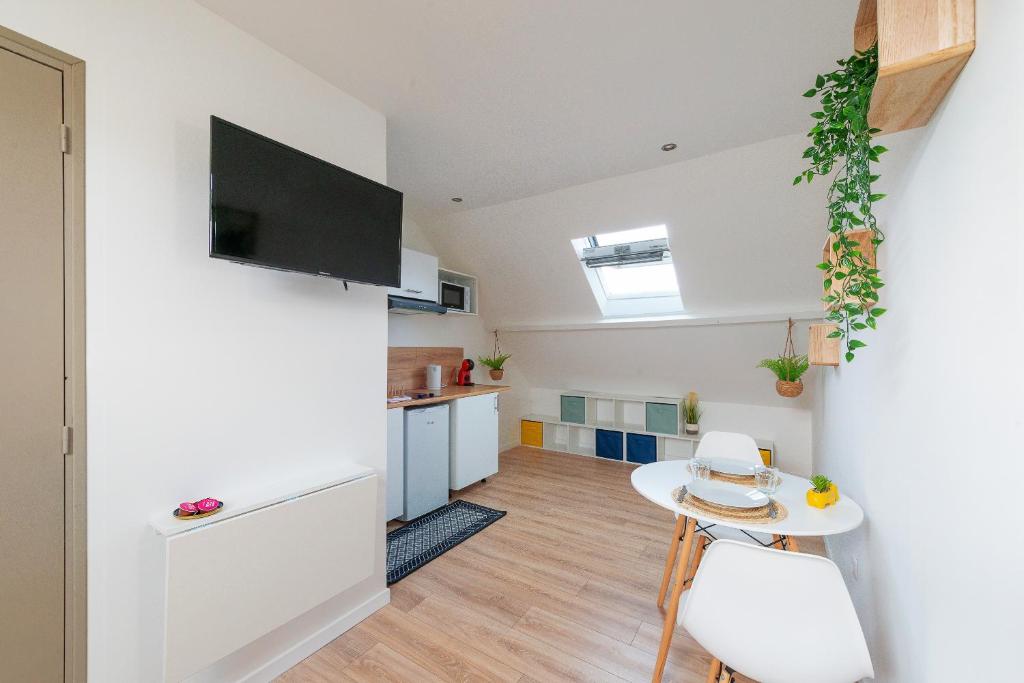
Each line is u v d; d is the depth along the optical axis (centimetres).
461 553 270
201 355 150
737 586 112
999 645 63
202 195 151
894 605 116
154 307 139
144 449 137
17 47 114
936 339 89
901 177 112
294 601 162
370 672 171
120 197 132
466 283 445
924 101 86
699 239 321
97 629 127
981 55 68
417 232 407
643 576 242
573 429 517
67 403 122
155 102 139
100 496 128
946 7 72
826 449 271
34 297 117
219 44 154
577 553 270
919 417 99
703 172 271
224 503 152
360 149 205
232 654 156
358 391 206
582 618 205
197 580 134
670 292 415
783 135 234
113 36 130
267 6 148
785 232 293
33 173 117
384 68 181
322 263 172
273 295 173
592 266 397
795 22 151
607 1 142
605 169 279
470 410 386
